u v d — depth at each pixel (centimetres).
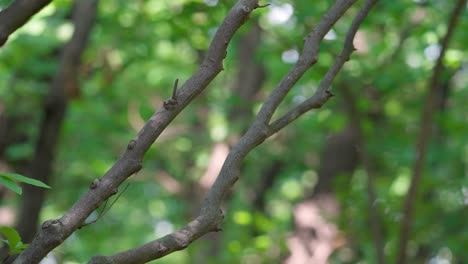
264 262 1172
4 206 1051
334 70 290
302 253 1195
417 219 1030
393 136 1089
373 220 896
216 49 255
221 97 1395
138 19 1066
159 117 252
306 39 279
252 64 1376
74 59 945
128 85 1341
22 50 996
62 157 1341
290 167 1678
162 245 243
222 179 260
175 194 1541
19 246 253
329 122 1131
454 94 1369
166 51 1255
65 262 789
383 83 983
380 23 973
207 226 253
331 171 1255
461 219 1080
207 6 895
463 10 923
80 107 1190
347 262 1376
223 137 1305
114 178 248
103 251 1487
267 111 270
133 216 1784
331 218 1075
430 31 945
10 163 1075
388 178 1159
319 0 878
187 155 1454
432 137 1111
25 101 1059
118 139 1375
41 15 850
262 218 1175
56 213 1436
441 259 1424
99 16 1086
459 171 1141
